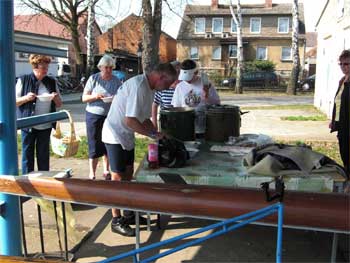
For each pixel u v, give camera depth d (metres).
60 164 6.86
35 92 4.54
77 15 29.70
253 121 12.92
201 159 3.63
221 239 3.92
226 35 43.44
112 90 5.19
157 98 5.12
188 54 44.47
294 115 14.71
